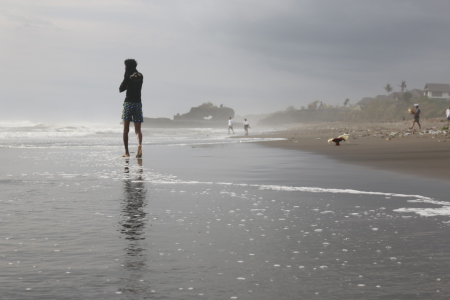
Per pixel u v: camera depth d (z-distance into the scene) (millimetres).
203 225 4176
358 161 11133
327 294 2465
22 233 3842
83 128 68812
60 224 4199
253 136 34562
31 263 3016
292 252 3285
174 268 2924
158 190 6438
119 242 3562
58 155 13711
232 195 5969
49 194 6047
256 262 3051
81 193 6121
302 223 4254
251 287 2578
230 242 3570
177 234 3830
